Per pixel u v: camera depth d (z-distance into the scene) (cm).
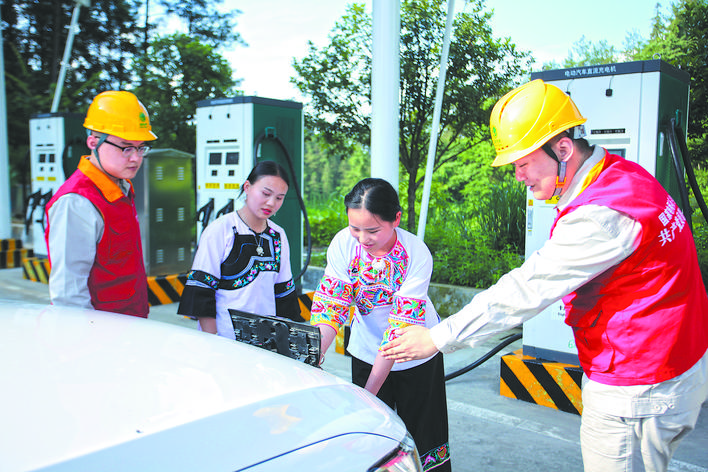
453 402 377
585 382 175
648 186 162
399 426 131
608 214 155
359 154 1123
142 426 100
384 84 443
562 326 369
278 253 248
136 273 258
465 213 754
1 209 852
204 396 114
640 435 163
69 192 230
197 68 980
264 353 152
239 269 236
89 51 1262
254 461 100
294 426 112
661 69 338
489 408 367
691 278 163
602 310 166
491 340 521
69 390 111
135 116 242
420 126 730
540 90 171
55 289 229
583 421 177
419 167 787
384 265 213
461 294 575
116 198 242
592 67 357
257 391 120
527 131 168
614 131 354
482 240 654
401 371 227
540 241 382
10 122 1127
